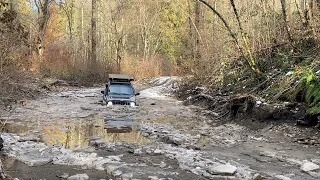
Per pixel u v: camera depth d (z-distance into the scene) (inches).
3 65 694.5
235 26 807.7
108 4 2397.9
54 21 2324.1
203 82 914.1
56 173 297.1
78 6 2706.7
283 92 540.7
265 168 321.7
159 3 2583.7
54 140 431.2
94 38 1633.9
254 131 492.1
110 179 283.0
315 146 398.6
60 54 1648.6
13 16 682.8
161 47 2652.6
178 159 341.4
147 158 348.8
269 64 686.5
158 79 1659.7
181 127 534.9
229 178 289.4
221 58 825.5
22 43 792.9
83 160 333.7
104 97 834.2
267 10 761.6
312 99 468.8
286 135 450.9
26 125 532.1
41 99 854.5
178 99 973.2
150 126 531.5
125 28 2388.0
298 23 668.1
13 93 748.0
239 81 728.3
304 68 534.6
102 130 506.3
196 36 1088.2
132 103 789.2
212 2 1148.5
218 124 565.9
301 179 290.5
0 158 327.9
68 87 1253.7
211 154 368.5
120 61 1985.7
